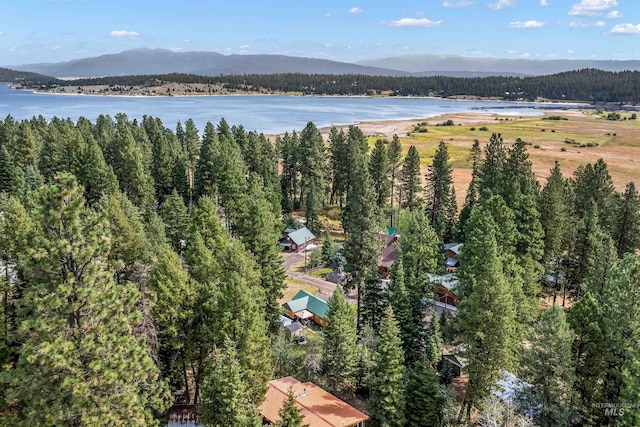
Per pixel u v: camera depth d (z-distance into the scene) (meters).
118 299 30.58
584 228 69.94
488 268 44.94
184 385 49.50
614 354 41.00
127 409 29.23
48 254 27.83
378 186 110.50
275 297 60.53
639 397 36.69
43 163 113.25
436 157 104.25
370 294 61.22
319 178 122.81
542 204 71.00
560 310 41.53
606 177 84.94
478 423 46.44
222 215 106.00
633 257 48.69
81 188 28.86
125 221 60.88
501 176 86.75
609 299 43.44
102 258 30.50
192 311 45.41
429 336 54.50
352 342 50.66
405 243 63.56
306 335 64.56
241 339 42.78
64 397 28.16
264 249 61.12
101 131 146.50
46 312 27.73
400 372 44.22
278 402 44.03
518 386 46.19
